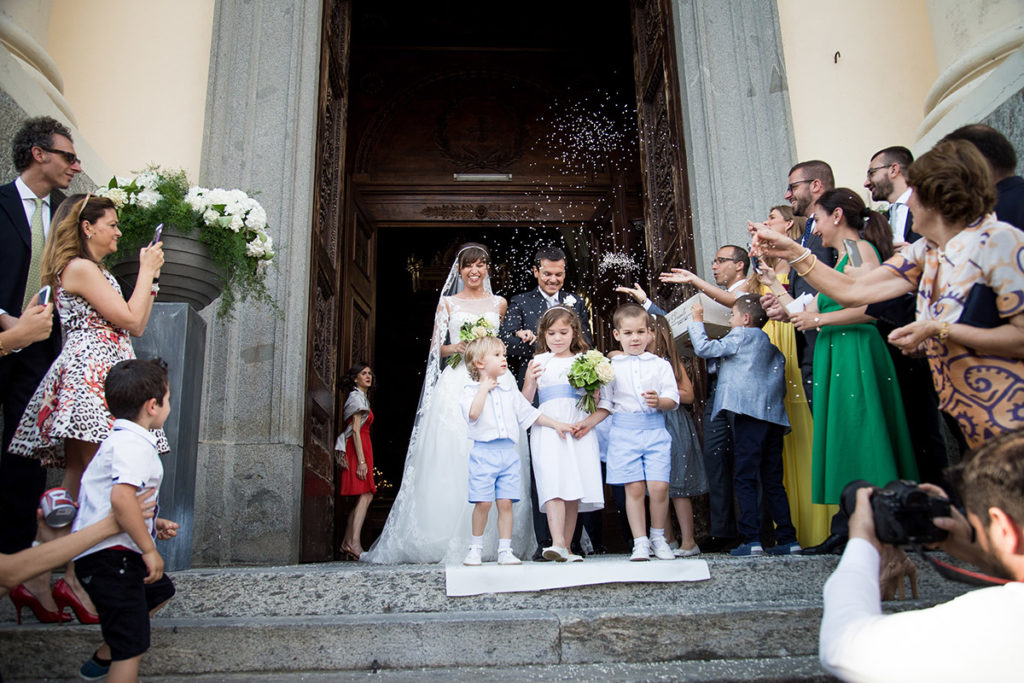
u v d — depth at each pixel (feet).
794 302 12.87
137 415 8.13
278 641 8.96
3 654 8.85
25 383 10.99
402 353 49.60
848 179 18.22
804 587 10.32
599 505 12.80
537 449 12.88
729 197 17.98
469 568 10.18
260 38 18.80
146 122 18.60
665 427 13.93
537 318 16.33
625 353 13.37
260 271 16.88
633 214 32.96
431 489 14.62
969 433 8.50
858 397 11.44
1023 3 14.66
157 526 8.52
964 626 3.92
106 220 10.66
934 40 16.40
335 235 21.33
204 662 8.89
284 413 16.47
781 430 13.11
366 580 10.07
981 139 9.64
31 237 11.44
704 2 19.22
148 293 10.66
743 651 9.13
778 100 18.48
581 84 34.24
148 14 19.45
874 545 4.84
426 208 32.55
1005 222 9.25
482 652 9.02
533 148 33.37
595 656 9.04
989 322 8.37
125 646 7.45
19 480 10.50
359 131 32.94
